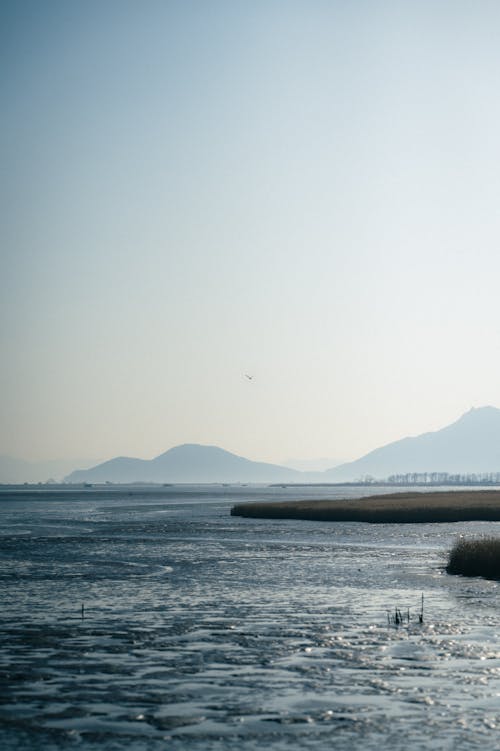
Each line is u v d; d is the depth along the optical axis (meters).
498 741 25.16
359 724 26.77
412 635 39.47
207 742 25.30
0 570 67.19
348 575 63.25
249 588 55.97
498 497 183.25
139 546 89.94
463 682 31.27
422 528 115.06
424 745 24.89
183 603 49.50
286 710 28.22
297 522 132.88
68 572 65.75
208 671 33.12
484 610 46.34
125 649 36.94
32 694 30.14
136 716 27.69
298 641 38.34
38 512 182.75
